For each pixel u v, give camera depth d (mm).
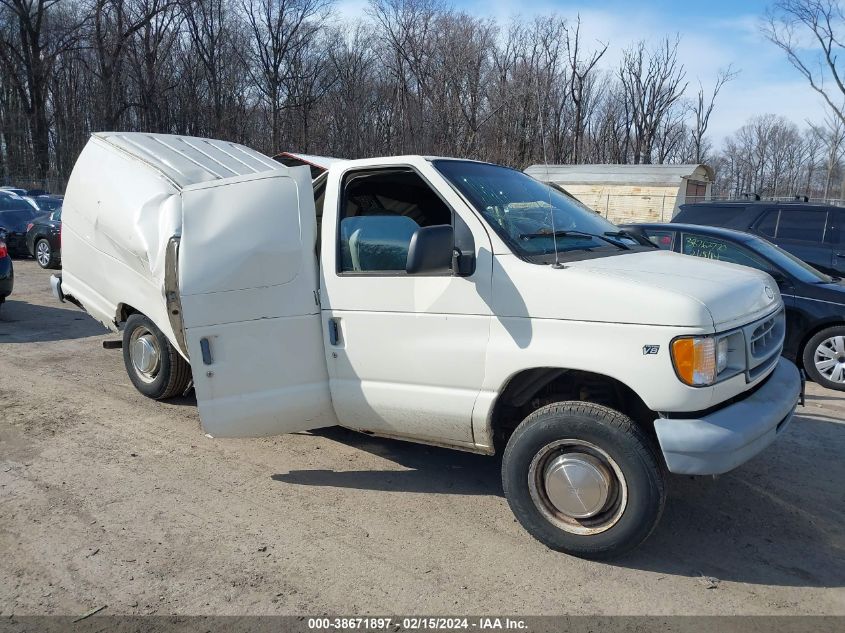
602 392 3814
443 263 3607
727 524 4027
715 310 3328
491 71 35750
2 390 6324
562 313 3504
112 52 38156
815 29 33625
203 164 5691
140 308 5688
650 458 3375
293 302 4164
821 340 7059
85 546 3697
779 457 5035
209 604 3217
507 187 4273
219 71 40875
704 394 3273
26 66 38969
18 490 4344
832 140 37750
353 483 4543
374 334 4047
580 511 3553
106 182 5891
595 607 3225
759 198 12398
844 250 8953
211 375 4098
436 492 4418
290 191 4152
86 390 6395
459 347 3791
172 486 4449
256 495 4348
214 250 4031
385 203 4535
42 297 11430
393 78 40312
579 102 34469
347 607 3207
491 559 3627
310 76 41875
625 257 3977
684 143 56031
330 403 4305
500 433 4148
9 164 40125
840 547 3793
